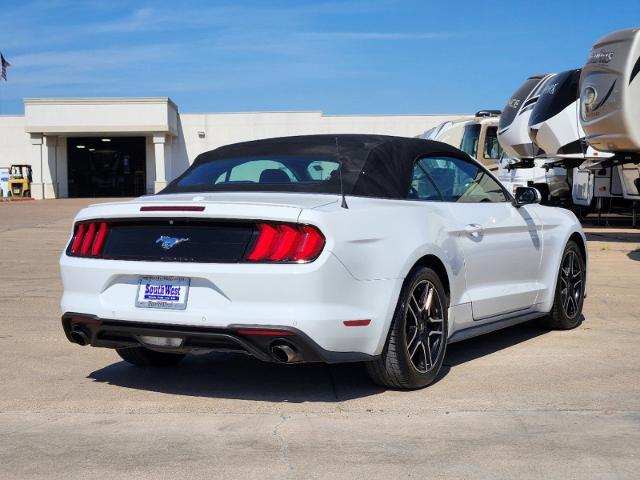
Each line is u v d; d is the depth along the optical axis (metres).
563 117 15.73
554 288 6.41
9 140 47.94
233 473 3.53
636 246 13.37
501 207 5.86
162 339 4.48
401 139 5.39
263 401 4.66
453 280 5.11
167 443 3.93
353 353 4.40
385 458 3.69
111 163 48.09
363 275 4.39
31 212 27.17
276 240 4.24
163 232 4.52
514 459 3.67
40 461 3.70
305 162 5.14
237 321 4.23
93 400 4.71
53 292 8.89
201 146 45.78
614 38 12.24
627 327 6.79
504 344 6.19
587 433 4.02
